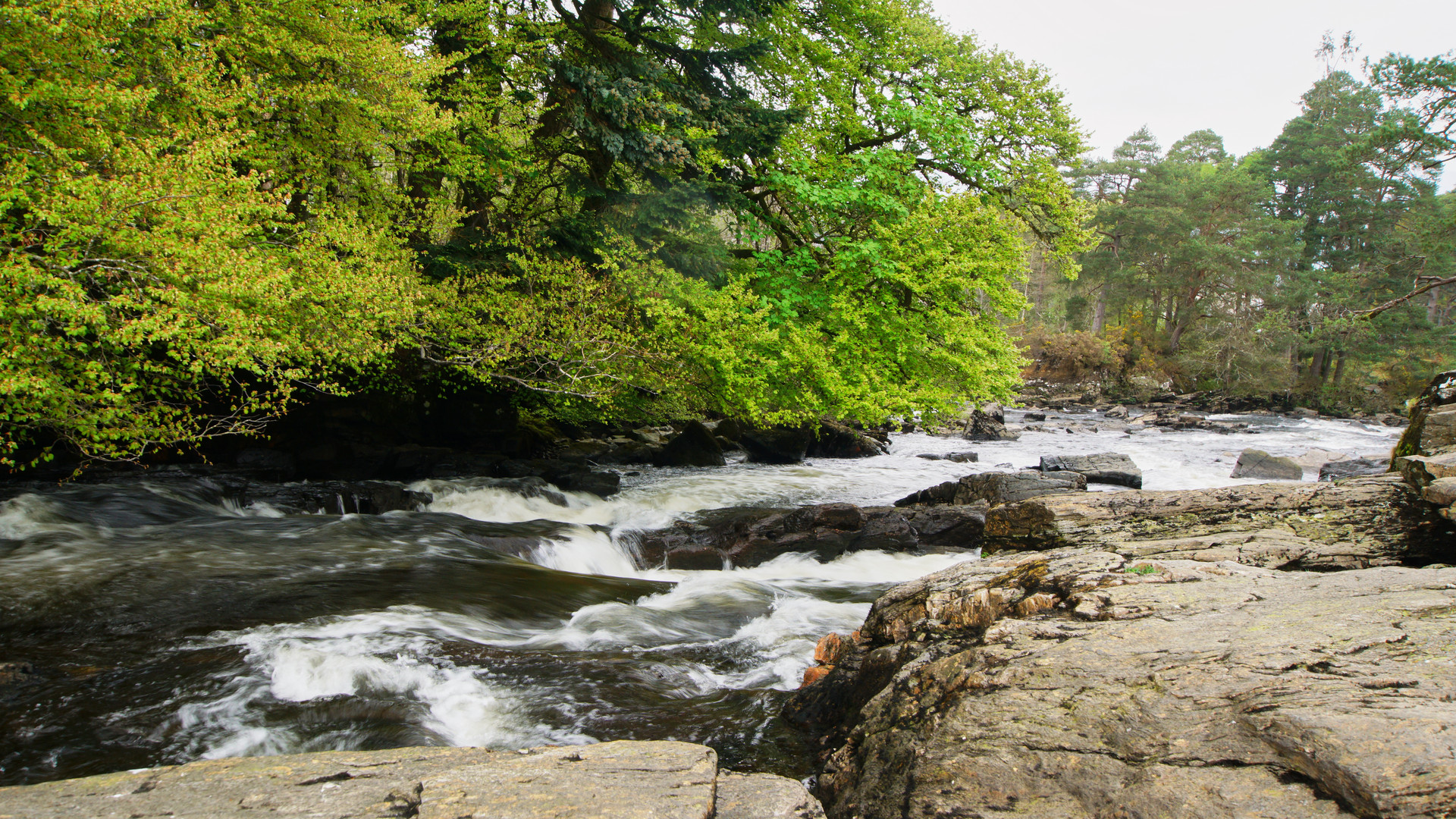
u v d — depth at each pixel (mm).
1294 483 6305
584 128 12164
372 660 5141
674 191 12984
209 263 6660
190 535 8336
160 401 9164
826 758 3775
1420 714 2244
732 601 7312
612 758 2676
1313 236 51750
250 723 4309
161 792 2344
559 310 12500
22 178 6090
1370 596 3357
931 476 17812
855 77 15859
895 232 13562
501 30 12953
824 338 13688
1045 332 56500
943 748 2836
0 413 7223
